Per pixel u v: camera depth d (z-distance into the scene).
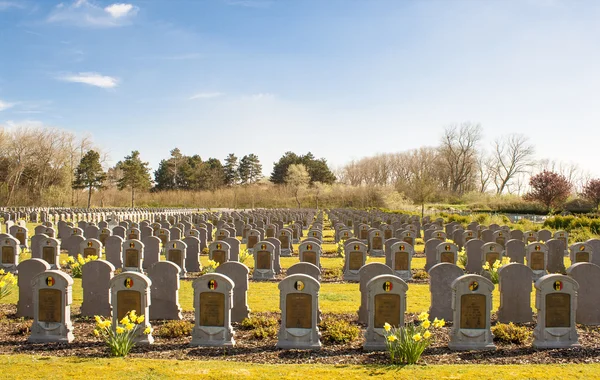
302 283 11.10
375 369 9.62
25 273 13.70
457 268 13.64
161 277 13.50
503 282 13.31
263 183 122.62
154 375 9.20
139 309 11.38
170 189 112.44
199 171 113.12
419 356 10.35
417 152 119.81
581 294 13.26
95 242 21.31
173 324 12.17
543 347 11.12
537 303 11.34
